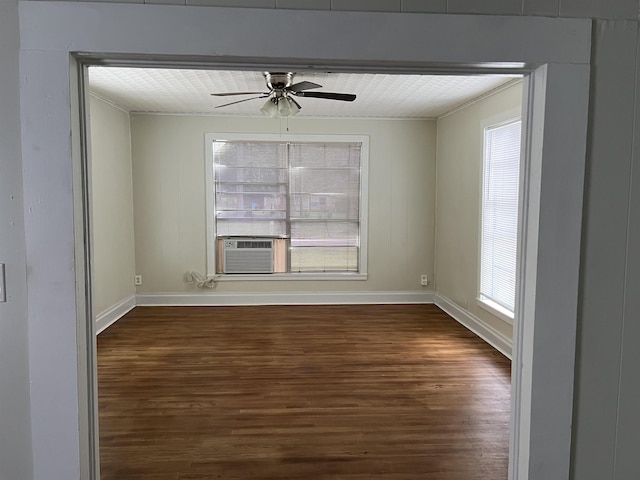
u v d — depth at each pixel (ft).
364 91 15.97
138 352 14.76
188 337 16.31
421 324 18.15
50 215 5.21
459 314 18.63
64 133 5.14
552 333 5.89
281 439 9.50
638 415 6.15
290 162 21.11
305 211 21.35
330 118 20.85
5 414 5.52
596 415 6.09
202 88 15.71
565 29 5.55
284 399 11.37
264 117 20.57
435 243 21.53
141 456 8.86
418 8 5.42
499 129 15.46
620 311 6.02
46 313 5.30
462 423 10.19
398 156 21.21
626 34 5.71
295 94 13.92
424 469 8.48
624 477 6.20
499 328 15.30
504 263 15.05
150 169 20.34
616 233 5.93
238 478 8.19
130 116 20.03
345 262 21.70
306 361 14.03
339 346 15.44
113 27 5.10
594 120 5.77
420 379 12.66
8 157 5.26
